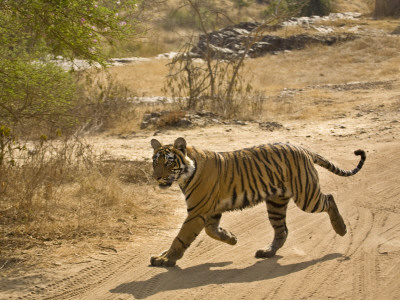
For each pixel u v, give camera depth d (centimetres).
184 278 977
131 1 1353
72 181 1598
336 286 930
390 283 934
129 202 1424
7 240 1138
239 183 1048
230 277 980
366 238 1190
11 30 1439
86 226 1244
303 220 1345
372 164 1883
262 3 7794
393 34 5831
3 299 885
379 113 2916
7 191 1394
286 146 1095
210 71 3133
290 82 4238
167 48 5609
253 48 5491
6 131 1350
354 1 8219
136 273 1002
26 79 1430
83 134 2483
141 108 3089
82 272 1003
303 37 5675
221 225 1320
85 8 1266
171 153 982
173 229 1277
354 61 4891
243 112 2961
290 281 955
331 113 3033
